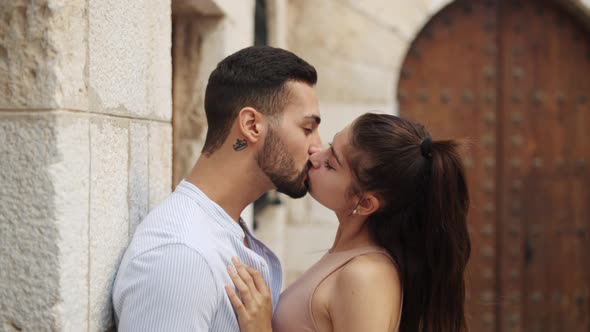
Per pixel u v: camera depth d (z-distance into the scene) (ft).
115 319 3.78
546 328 13.48
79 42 3.25
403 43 12.34
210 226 3.91
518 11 13.24
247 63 4.17
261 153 4.17
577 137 13.35
